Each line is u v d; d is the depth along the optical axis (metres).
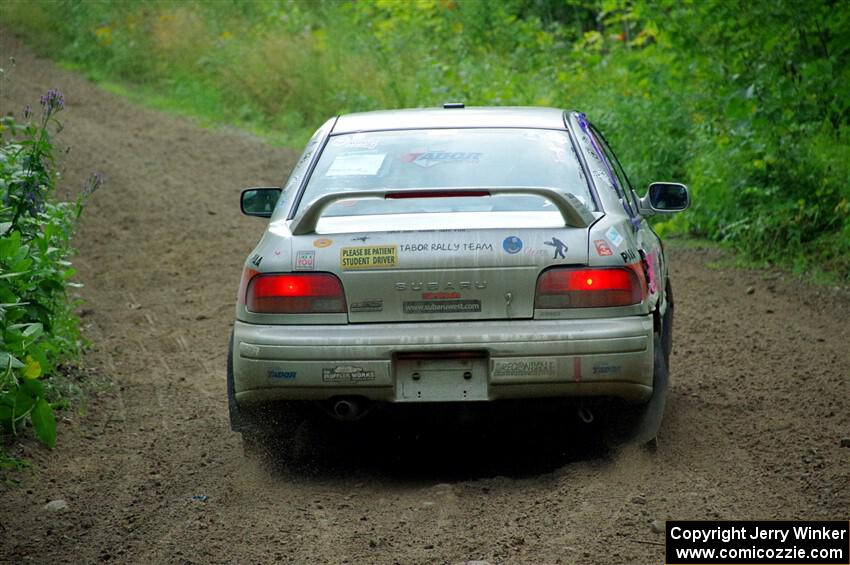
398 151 11.08
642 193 25.23
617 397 9.70
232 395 10.38
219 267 21.70
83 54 44.53
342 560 8.30
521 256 9.52
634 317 9.62
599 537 8.56
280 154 33.88
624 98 28.30
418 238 9.61
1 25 46.56
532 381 9.45
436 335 9.46
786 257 21.20
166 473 10.75
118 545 8.81
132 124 36.50
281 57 40.56
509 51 40.41
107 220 25.14
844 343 15.38
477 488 10.02
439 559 8.25
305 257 9.70
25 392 9.81
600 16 31.77
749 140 22.55
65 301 15.32
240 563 8.30
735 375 13.91
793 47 23.91
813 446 10.85
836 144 22.47
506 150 10.98
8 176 12.49
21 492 10.16
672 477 10.02
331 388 9.58
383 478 10.56
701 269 21.16
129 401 13.48
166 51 44.03
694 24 24.62
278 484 10.36
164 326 17.47
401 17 41.56
